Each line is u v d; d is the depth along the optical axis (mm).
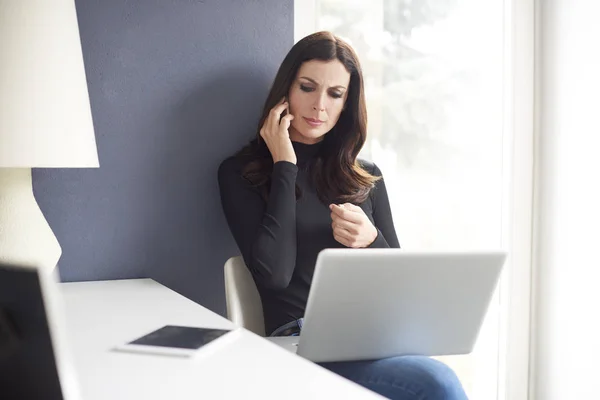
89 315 1416
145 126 2062
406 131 2486
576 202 2523
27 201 1618
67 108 1563
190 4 2105
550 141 2643
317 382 923
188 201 2121
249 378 939
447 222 2564
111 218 2027
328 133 2141
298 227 2031
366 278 1358
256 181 2043
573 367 2543
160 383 917
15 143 1501
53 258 1630
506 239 2650
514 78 2631
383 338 1464
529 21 2646
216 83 2146
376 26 2418
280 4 2227
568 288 2564
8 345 653
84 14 1979
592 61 2449
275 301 1986
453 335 1515
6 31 1513
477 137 2600
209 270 2148
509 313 2658
